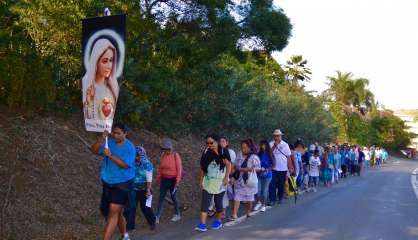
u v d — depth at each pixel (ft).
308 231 31.22
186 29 41.27
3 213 24.34
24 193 26.96
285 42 50.78
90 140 37.99
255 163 35.53
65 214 27.53
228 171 31.48
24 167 29.04
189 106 54.54
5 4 34.47
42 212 26.45
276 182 43.78
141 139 46.65
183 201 39.55
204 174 31.09
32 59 34.40
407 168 135.95
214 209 35.50
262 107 70.49
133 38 38.40
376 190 60.80
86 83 23.47
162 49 40.50
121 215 25.00
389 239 29.50
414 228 33.37
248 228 31.78
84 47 23.47
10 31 33.81
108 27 22.86
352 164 91.76
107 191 23.27
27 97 34.27
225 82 54.75
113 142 23.48
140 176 28.96
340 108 200.44
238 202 35.55
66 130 36.76
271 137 78.69
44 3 33.58
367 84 226.99
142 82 41.22
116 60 22.67
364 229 32.40
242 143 36.17
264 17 48.08
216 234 29.55
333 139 131.75
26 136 32.07
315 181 59.82
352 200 48.52
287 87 104.37
